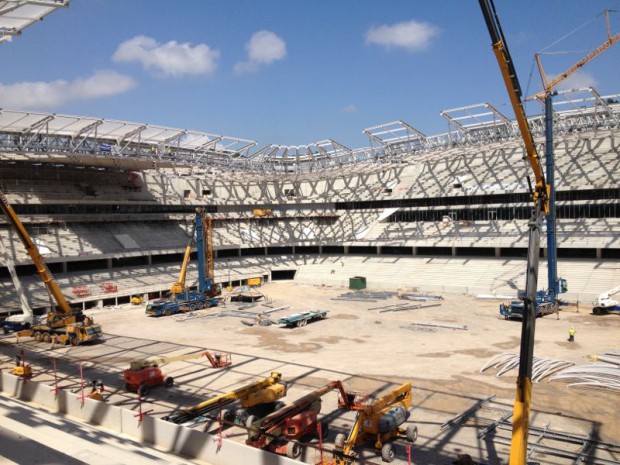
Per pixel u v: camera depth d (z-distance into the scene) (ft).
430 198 245.04
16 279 161.17
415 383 89.20
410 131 188.14
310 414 65.31
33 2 67.21
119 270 211.82
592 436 65.31
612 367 93.40
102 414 72.23
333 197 276.21
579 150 214.69
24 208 203.72
